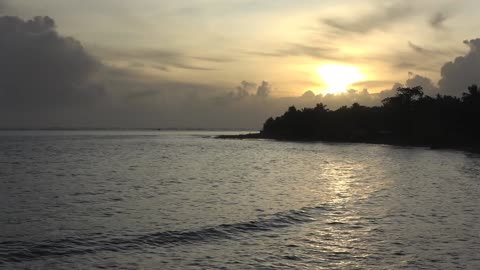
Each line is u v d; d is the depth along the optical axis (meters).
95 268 17.97
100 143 172.00
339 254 20.02
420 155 101.50
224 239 22.72
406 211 30.12
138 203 34.59
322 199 36.19
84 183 48.50
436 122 160.75
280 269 18.03
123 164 75.19
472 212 29.72
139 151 117.31
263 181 50.88
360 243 21.80
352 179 52.53
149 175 57.78
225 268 18.08
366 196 37.59
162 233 23.72
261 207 32.50
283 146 154.00
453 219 27.31
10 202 35.12
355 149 132.12
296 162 81.88
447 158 90.56
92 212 30.56
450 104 163.88
